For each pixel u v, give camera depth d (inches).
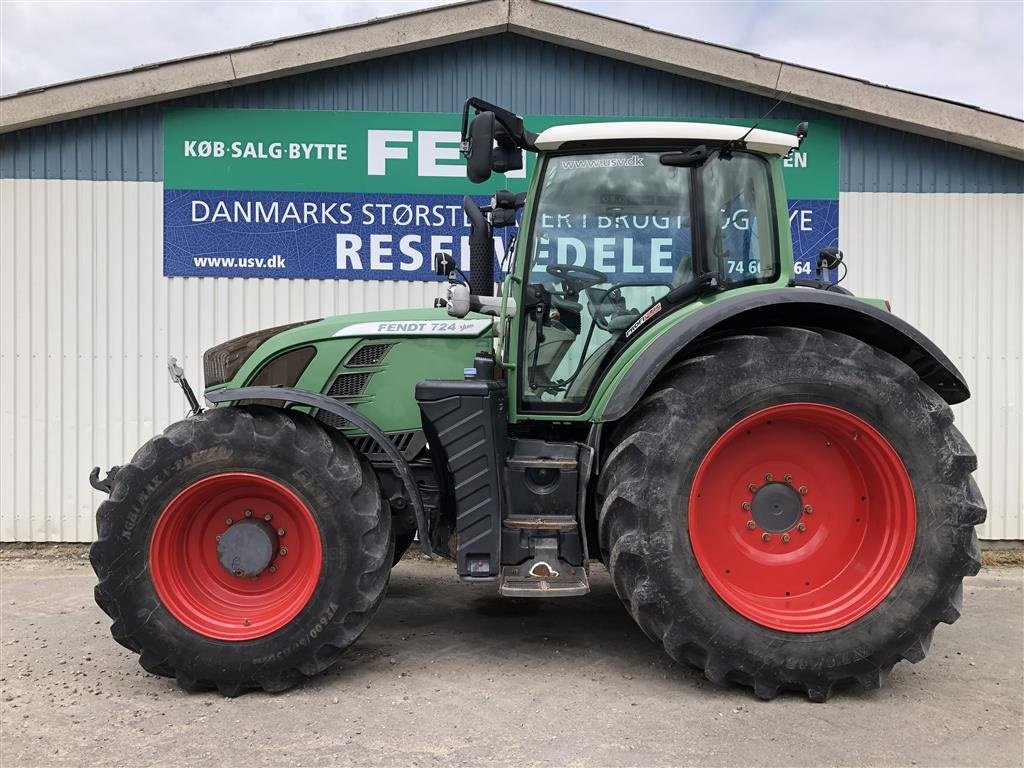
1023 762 93.5
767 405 110.7
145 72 196.1
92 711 108.2
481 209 155.3
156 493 113.3
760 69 199.9
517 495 121.5
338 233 207.6
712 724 103.2
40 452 205.6
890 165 210.2
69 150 203.9
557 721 104.0
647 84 207.5
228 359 137.6
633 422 115.2
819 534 117.1
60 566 194.7
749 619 109.7
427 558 204.5
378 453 132.3
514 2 197.0
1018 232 210.8
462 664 126.0
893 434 110.5
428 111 206.4
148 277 205.9
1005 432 211.5
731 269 128.8
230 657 111.7
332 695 113.3
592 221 128.3
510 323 128.6
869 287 211.5
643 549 108.7
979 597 171.0
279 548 119.8
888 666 111.2
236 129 204.8
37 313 205.0
